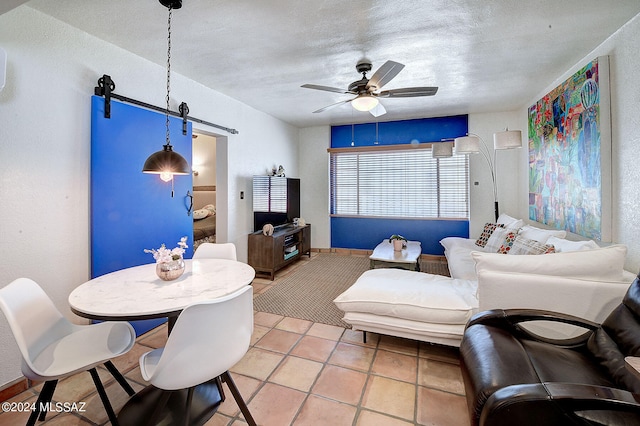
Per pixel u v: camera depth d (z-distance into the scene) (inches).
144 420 61.6
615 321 56.1
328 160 228.5
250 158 173.0
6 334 72.6
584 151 101.4
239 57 107.2
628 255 85.3
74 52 86.4
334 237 231.8
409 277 99.7
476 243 166.6
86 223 90.6
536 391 40.2
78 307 55.4
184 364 48.6
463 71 120.5
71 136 86.1
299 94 150.1
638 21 80.9
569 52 103.5
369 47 99.7
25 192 76.5
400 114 192.7
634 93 82.5
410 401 68.5
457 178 200.8
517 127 180.4
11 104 73.4
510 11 79.5
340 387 73.4
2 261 72.7
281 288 147.3
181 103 122.7
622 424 37.3
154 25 85.7
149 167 78.1
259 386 73.7
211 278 73.2
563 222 117.2
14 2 54.6
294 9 78.0
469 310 77.7
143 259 105.3
